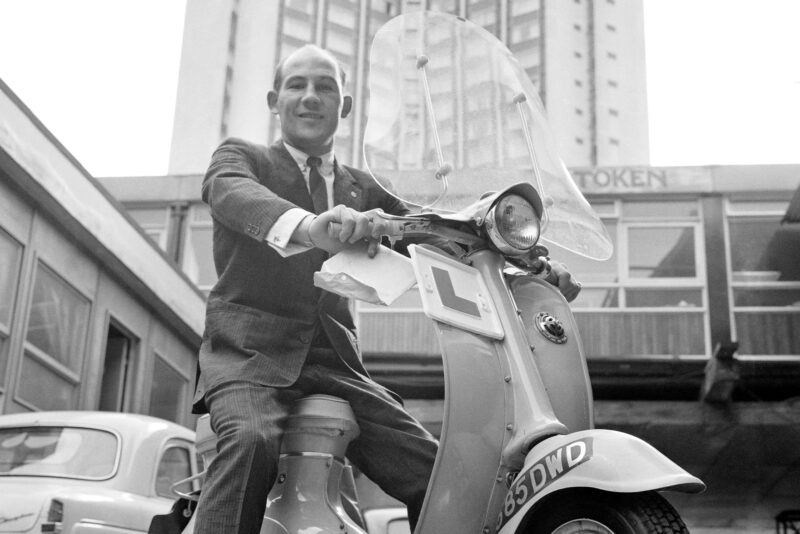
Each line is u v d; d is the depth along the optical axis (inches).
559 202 92.9
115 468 177.8
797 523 540.4
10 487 164.1
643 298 605.0
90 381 385.4
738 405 546.3
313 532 79.6
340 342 88.2
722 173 617.0
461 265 78.4
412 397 566.9
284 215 77.4
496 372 74.4
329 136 94.5
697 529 550.9
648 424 551.2
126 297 424.2
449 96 89.2
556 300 83.9
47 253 353.1
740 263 601.0
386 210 99.0
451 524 70.1
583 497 66.6
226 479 74.8
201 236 651.5
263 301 86.0
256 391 79.8
